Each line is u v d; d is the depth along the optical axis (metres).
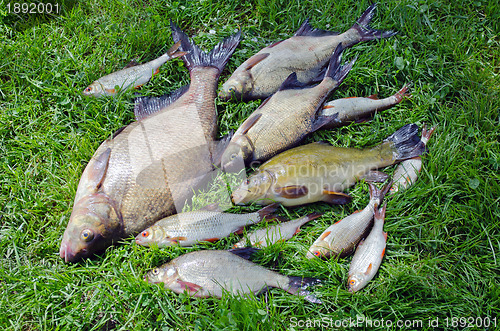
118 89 1.09
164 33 1.16
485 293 0.97
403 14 1.18
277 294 0.95
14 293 0.96
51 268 0.98
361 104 1.09
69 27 1.17
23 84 1.11
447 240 1.02
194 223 0.97
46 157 1.06
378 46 1.16
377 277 0.97
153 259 0.98
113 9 1.18
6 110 1.08
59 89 1.09
